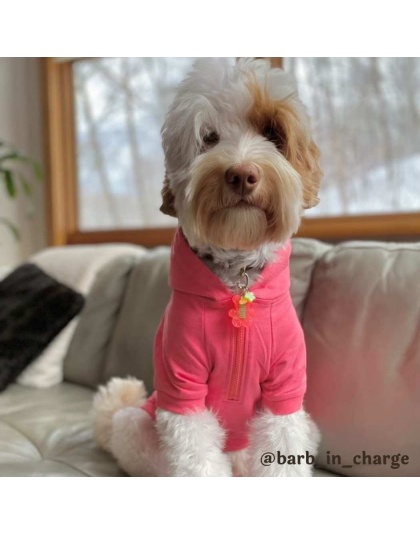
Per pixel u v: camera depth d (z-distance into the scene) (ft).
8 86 10.68
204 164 3.47
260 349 3.73
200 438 3.79
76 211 10.44
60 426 5.21
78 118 10.25
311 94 7.27
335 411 4.25
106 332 6.60
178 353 3.73
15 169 10.79
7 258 10.93
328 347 4.44
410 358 4.04
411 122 6.64
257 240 3.55
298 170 3.76
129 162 9.69
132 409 4.47
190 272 3.78
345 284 4.58
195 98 3.71
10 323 6.70
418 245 4.63
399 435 3.96
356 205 7.06
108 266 7.00
